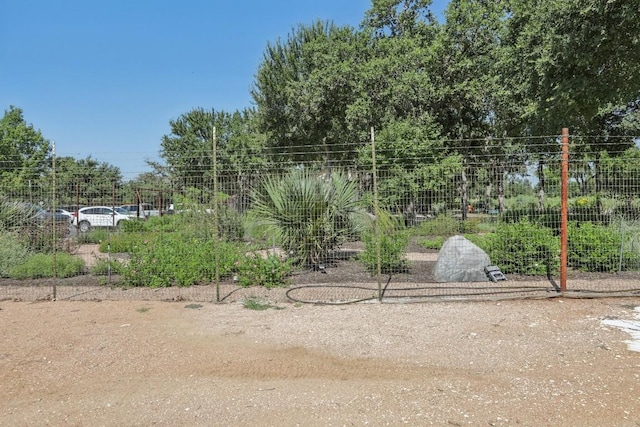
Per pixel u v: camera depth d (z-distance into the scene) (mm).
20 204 10656
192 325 5832
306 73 30203
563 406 3406
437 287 7586
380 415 3314
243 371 4254
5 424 3293
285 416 3332
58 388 3936
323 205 9336
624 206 9141
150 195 14539
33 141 31109
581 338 4992
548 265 8367
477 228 10781
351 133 26484
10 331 5633
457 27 22562
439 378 3994
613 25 9625
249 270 8141
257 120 33656
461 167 11055
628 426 3105
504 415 3281
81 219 17547
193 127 49594
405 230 10109
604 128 19453
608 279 7852
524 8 16000
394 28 27828
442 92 22328
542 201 9055
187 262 8375
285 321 5938
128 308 6758
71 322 6031
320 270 9273
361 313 6254
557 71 11406
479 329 5418
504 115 21047
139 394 3777
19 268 9062
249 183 9969
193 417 3354
